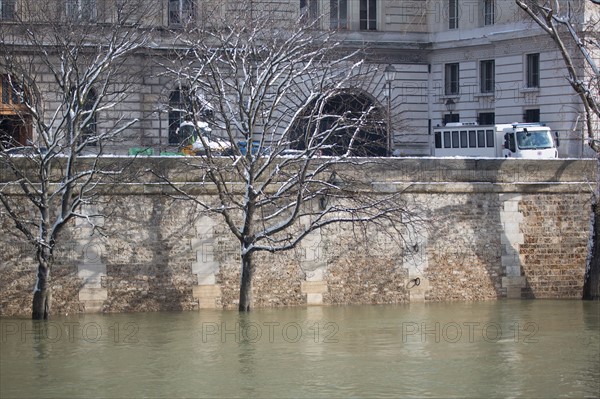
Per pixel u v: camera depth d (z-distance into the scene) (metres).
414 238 50.06
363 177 49.41
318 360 39.84
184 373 38.09
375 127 51.91
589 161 52.38
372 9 80.38
